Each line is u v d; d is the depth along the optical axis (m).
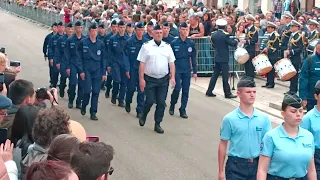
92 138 5.01
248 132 5.55
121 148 8.92
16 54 20.88
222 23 13.13
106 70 11.49
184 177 7.58
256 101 13.01
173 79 9.84
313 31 14.59
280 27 16.23
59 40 13.05
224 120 5.64
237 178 5.55
